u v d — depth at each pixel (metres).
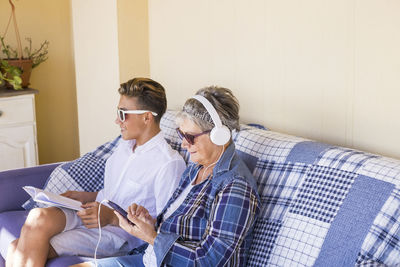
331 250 1.57
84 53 3.35
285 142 1.92
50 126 4.00
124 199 2.22
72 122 4.08
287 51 2.24
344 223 1.57
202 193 1.80
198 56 2.74
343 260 1.53
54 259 1.99
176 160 2.16
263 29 2.34
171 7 2.87
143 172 2.19
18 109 3.54
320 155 1.77
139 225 1.77
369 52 1.92
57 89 3.98
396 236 1.48
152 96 2.19
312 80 2.15
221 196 1.70
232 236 1.66
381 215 1.51
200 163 1.83
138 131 2.21
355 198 1.59
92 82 3.32
